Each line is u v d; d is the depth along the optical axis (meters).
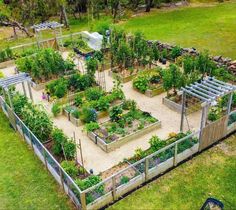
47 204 12.45
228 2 38.19
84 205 11.38
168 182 13.09
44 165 14.28
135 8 36.66
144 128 15.46
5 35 32.50
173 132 15.35
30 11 31.77
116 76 20.69
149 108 17.69
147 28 31.09
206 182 13.02
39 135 14.84
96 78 21.19
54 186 13.23
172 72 17.67
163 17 34.12
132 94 19.14
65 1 32.69
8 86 16.31
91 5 34.53
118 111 16.22
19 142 15.99
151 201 12.33
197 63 18.81
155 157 13.20
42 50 22.03
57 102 18.25
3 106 17.92
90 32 29.27
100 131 15.37
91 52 24.31
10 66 24.20
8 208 12.40
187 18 33.25
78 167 13.31
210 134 14.35
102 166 13.77
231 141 15.16
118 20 34.09
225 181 13.02
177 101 17.48
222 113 15.84
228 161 13.99
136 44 21.58
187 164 13.92
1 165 14.52
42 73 20.77
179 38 27.88
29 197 12.81
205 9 35.97
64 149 13.52
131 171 13.02
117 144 14.77
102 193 11.91
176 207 12.07
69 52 25.77
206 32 28.83
